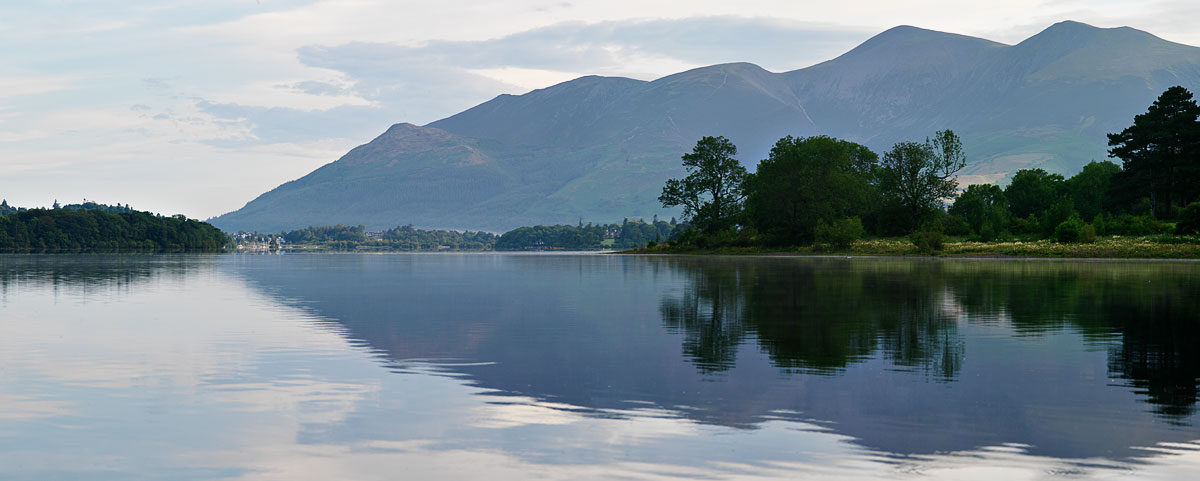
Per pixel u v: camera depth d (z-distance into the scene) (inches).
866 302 1306.6
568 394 588.7
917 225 5206.7
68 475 414.6
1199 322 995.9
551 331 948.6
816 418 516.4
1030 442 463.5
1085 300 1317.7
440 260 4722.0
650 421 511.5
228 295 1569.9
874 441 466.3
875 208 5462.6
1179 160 4953.3
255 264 3939.5
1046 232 4574.3
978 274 2220.7
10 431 492.4
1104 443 460.4
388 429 495.5
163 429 496.1
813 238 5270.7
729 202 5915.4
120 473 417.7
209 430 493.7
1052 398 569.0
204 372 676.7
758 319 1063.0
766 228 5536.4
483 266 3427.7
